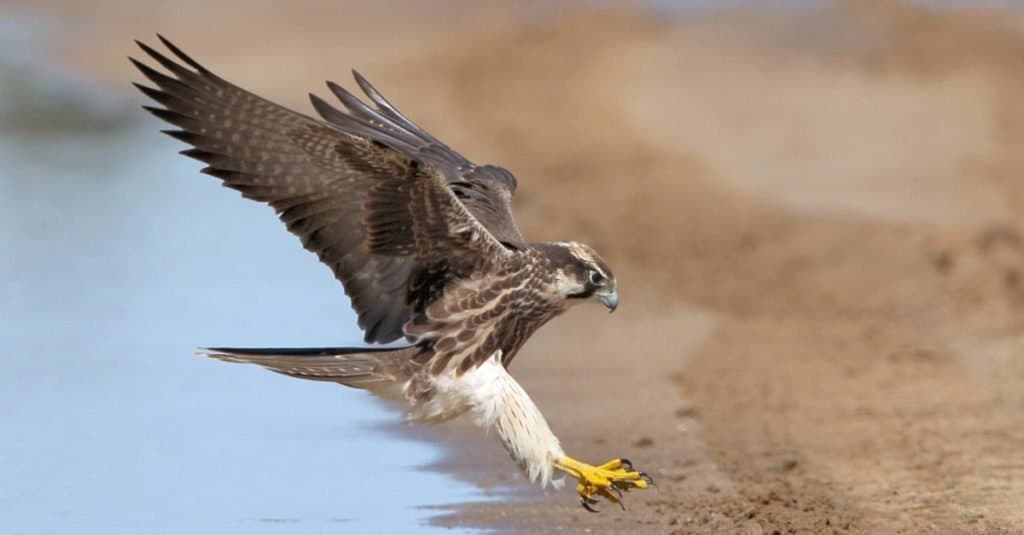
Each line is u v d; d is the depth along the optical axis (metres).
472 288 10.01
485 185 10.94
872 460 12.71
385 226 9.84
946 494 11.75
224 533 11.18
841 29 44.62
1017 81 37.47
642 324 18.00
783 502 11.63
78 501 11.96
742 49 42.78
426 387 9.98
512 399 10.02
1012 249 21.70
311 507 11.75
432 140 11.32
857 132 32.19
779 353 16.50
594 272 10.13
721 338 17.25
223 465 12.84
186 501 11.91
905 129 32.31
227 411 14.50
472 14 50.66
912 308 18.56
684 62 41.31
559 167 29.39
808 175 28.20
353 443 13.42
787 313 18.50
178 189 27.33
